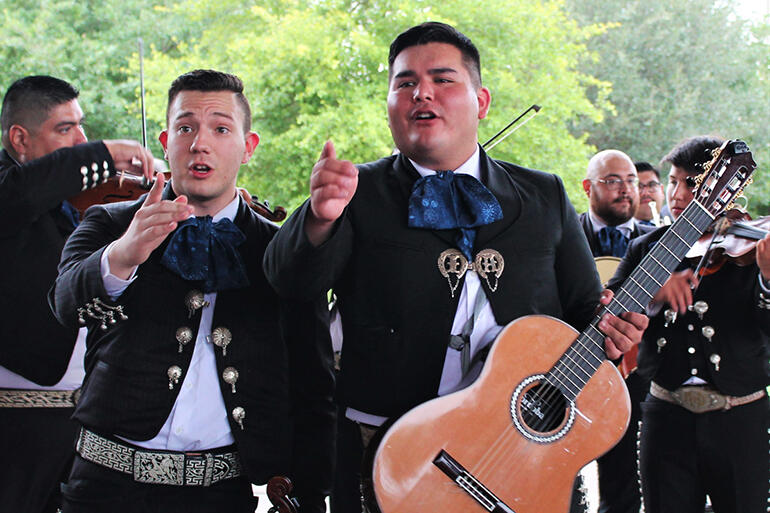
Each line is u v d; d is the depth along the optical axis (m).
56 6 11.48
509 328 2.26
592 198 5.18
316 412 2.53
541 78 9.45
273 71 8.93
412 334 2.25
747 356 3.29
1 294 3.08
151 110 9.12
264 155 8.93
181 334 2.38
